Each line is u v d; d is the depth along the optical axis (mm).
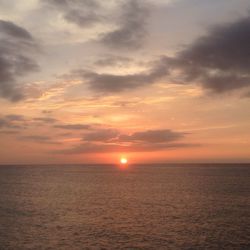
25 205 63969
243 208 58750
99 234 40375
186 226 44469
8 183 120375
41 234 40312
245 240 37469
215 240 37531
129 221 48062
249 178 141375
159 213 54500
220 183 112938
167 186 103625
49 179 145250
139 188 98250
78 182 124875
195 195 78375
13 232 41344
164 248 34750
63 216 52031
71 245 35875
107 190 93188
